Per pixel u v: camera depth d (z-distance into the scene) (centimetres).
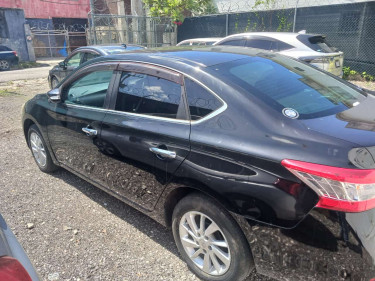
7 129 657
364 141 194
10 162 493
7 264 143
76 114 346
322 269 191
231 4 1636
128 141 284
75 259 286
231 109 230
